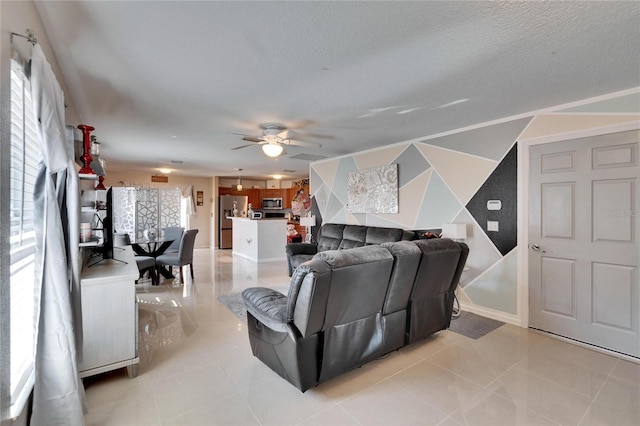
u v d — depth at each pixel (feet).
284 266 22.76
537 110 10.91
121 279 7.55
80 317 6.16
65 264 5.44
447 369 8.31
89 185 11.23
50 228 5.18
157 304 13.60
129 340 7.65
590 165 9.79
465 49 6.89
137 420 6.24
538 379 7.85
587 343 9.85
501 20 5.83
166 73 8.05
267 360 7.93
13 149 4.75
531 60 7.38
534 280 11.06
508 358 8.95
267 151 13.46
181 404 6.75
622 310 9.23
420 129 13.42
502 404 6.84
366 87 8.97
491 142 12.21
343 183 19.63
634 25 5.95
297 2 5.28
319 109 10.81
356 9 5.49
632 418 6.41
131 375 7.72
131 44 6.64
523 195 11.29
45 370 5.19
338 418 6.36
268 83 8.69
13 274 4.72
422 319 9.36
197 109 10.84
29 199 5.43
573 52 7.00
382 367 8.41
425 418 6.38
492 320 11.94
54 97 5.20
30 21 5.06
